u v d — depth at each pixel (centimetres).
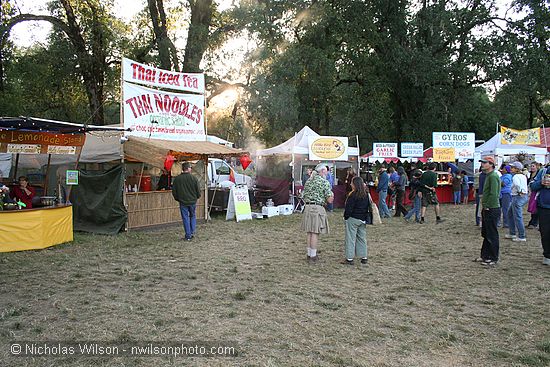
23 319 522
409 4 3023
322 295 629
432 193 1390
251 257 886
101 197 1169
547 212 797
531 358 421
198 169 1490
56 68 2441
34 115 2691
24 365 400
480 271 769
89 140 1212
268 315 541
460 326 508
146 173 1485
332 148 1659
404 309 570
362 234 828
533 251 934
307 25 2797
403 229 1270
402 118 3306
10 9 2208
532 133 1845
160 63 2517
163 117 1355
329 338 469
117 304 579
